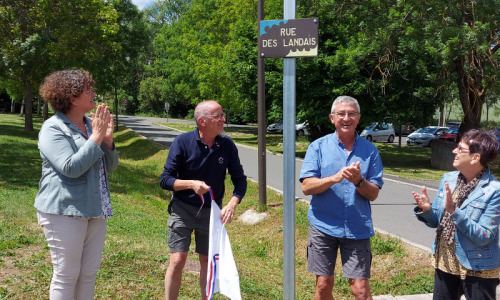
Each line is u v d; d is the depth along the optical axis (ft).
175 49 139.13
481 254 9.92
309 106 66.69
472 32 48.57
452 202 9.82
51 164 9.76
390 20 56.44
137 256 18.01
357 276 11.38
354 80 64.44
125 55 92.02
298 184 42.96
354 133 11.96
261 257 25.32
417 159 77.97
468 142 10.09
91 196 9.91
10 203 26.84
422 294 17.51
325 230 11.56
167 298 12.34
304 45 8.99
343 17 65.05
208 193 12.32
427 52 55.83
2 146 65.10
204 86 100.99
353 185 11.44
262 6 27.43
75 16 51.21
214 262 11.32
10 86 125.08
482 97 60.03
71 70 10.12
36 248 17.78
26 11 47.98
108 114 9.84
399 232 26.25
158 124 157.38
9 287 13.32
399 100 67.97
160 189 43.16
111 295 13.73
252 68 74.13
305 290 19.16
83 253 10.32
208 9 116.78
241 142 98.22
